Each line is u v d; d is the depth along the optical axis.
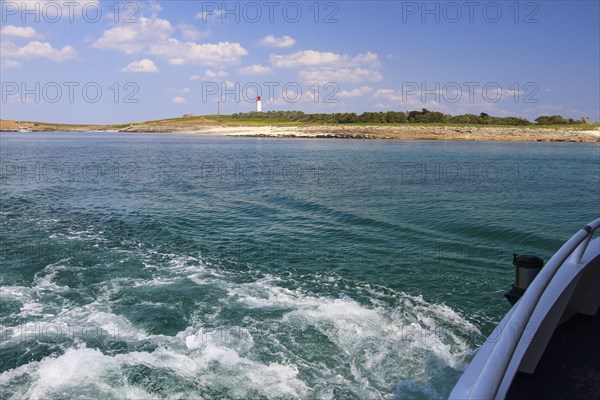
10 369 5.98
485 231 14.67
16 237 13.24
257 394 5.51
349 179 29.83
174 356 6.34
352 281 9.73
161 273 10.08
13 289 8.95
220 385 5.67
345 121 136.50
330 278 9.91
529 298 2.77
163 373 5.88
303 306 8.27
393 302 8.59
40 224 15.20
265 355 6.43
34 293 8.77
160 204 19.83
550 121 127.06
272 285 9.42
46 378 5.74
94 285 9.25
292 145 80.12
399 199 21.33
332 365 6.21
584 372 3.82
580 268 4.24
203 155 54.44
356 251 12.12
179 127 175.25
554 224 15.98
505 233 14.42
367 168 37.75
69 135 152.12
